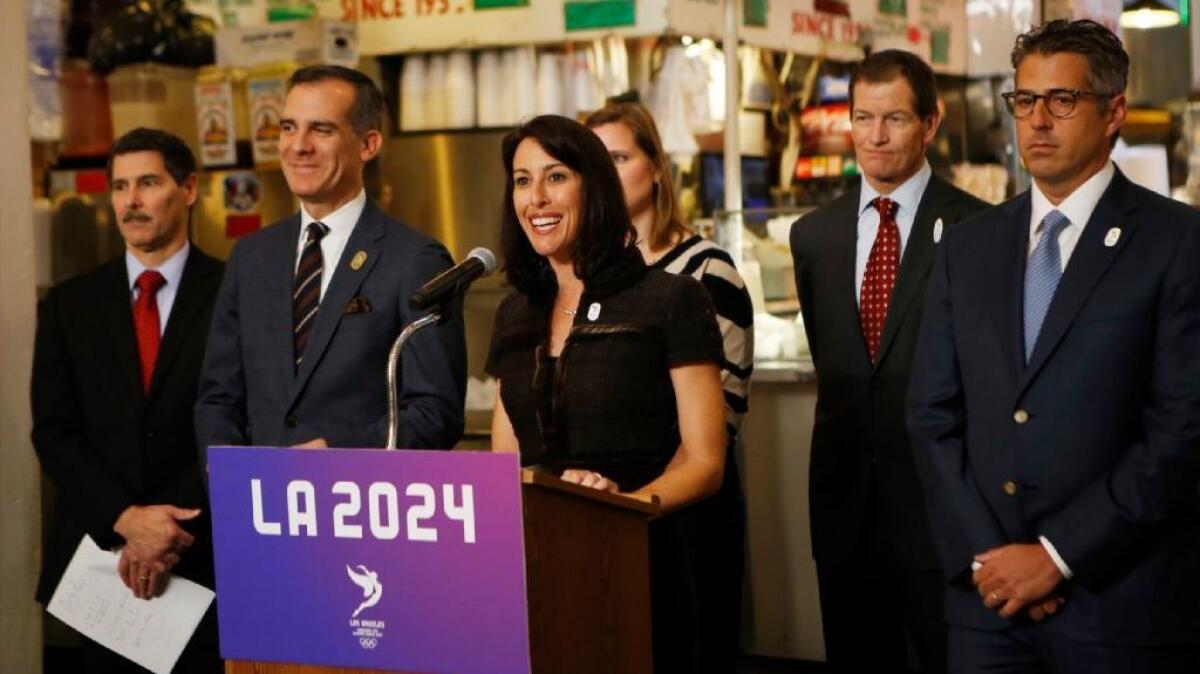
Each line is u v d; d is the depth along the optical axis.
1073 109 3.48
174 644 4.43
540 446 3.75
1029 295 3.57
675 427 3.80
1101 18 8.21
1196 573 3.42
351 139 4.28
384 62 7.66
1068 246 3.55
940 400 3.69
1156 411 3.40
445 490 3.03
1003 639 3.53
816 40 7.79
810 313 4.93
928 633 4.54
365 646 3.12
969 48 9.09
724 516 4.63
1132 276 3.44
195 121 7.36
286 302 4.25
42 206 7.19
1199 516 3.46
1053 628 3.45
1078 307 3.46
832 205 4.91
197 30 7.45
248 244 4.39
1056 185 3.55
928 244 4.64
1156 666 3.40
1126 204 3.51
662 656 3.65
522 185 3.70
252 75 7.12
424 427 4.04
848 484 4.76
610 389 3.66
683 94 7.41
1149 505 3.34
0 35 5.03
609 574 3.30
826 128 8.45
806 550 5.98
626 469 3.66
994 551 3.48
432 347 4.13
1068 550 3.38
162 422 4.63
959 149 9.12
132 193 4.70
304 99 4.25
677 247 4.67
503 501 2.98
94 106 7.45
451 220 7.56
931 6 8.75
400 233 4.28
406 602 3.08
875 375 4.66
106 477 4.56
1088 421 3.43
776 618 6.06
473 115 7.55
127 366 4.67
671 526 3.70
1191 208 3.50
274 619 3.19
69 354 4.73
